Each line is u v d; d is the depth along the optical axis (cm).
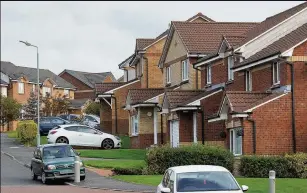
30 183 3372
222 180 1845
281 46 3716
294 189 2703
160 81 6269
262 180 3036
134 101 5275
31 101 8681
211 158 3431
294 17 4134
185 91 4603
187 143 4441
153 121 5297
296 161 3266
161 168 3516
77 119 7219
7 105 8588
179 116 4450
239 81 4156
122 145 5544
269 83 3766
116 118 6469
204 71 4797
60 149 3503
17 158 4716
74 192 2850
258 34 4109
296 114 3562
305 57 3591
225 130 3925
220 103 3991
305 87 3581
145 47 6253
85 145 5134
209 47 5019
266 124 3522
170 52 5484
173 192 1792
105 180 3328
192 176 1855
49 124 6481
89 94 12588
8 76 9794
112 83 6631
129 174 3522
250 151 3500
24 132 5981
